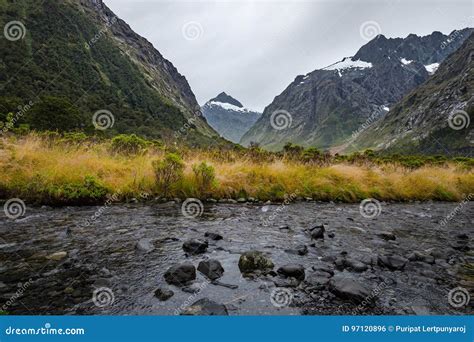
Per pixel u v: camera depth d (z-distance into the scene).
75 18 177.12
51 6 162.75
